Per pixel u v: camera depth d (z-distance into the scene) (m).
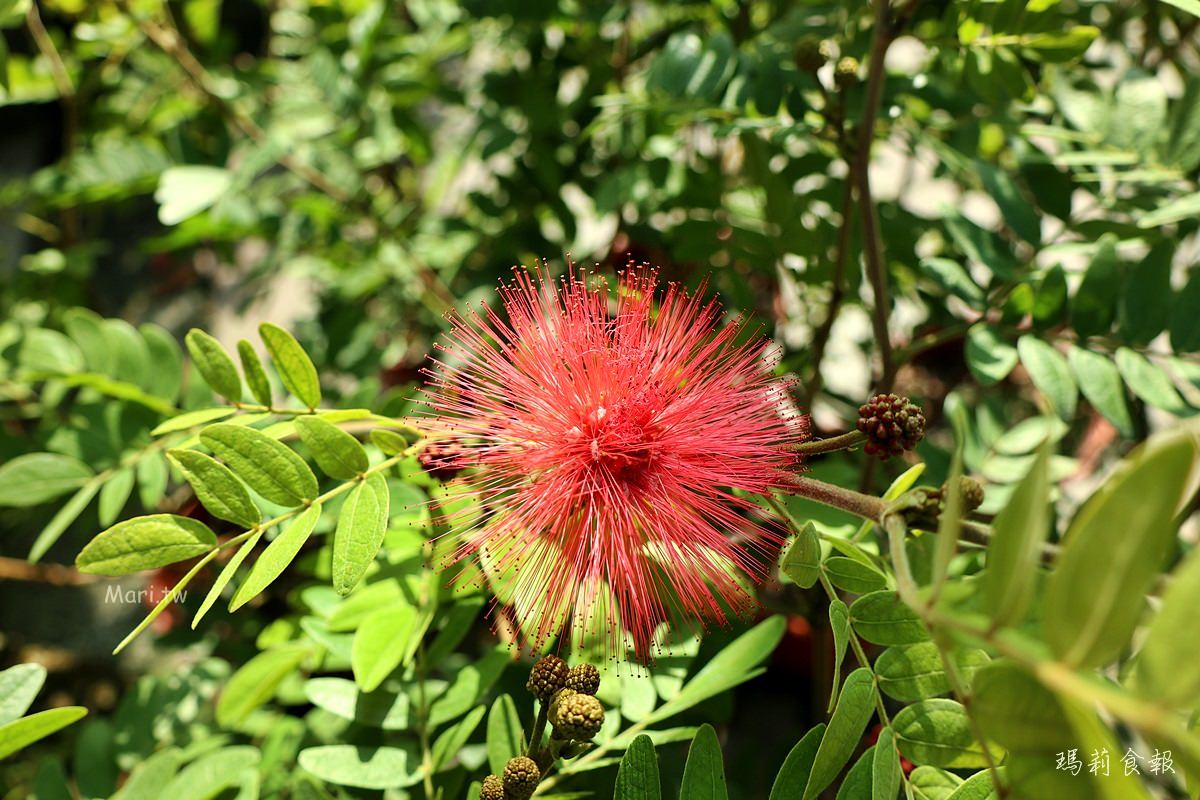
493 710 0.16
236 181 0.25
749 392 0.16
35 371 0.20
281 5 0.38
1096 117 0.20
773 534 0.16
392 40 0.29
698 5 0.25
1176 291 0.19
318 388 0.16
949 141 0.23
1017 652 0.09
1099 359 0.17
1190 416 0.17
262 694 0.19
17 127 0.47
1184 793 0.19
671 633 0.18
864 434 0.15
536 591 0.15
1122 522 0.08
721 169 0.27
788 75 0.20
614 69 0.27
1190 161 0.19
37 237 0.44
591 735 0.13
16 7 0.20
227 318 0.45
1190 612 0.08
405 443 0.16
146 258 0.47
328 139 0.30
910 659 0.14
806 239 0.22
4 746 0.13
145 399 0.20
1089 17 0.22
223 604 0.23
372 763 0.16
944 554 0.10
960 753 0.13
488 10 0.25
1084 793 0.09
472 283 0.27
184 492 0.24
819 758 0.12
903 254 0.23
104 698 0.34
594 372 0.16
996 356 0.18
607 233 0.33
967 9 0.18
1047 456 0.09
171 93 0.31
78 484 0.20
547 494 0.15
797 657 0.27
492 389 0.16
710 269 0.22
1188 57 0.27
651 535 0.15
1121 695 0.08
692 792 0.13
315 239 0.31
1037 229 0.19
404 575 0.18
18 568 0.28
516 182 0.28
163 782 0.17
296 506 0.14
